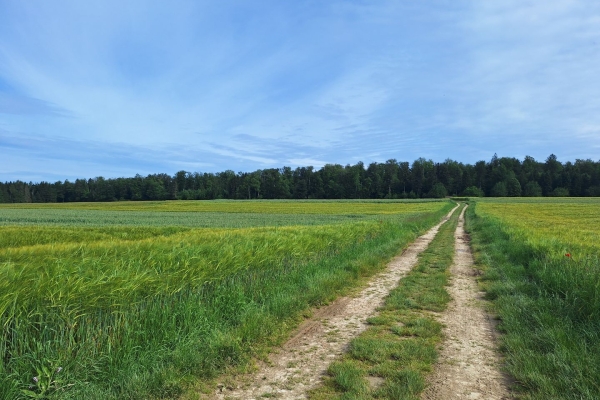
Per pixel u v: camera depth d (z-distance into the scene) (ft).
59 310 13.33
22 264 17.02
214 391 12.59
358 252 39.86
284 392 12.47
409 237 60.80
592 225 72.79
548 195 394.32
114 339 13.87
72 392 11.76
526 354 14.57
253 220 116.06
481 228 73.05
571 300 19.58
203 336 16.20
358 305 23.16
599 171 382.01
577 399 11.34
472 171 435.94
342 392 12.41
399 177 440.45
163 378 12.78
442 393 12.22
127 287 15.21
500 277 29.73
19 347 12.05
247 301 21.29
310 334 18.13
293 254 30.89
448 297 24.67
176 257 21.47
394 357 15.08
